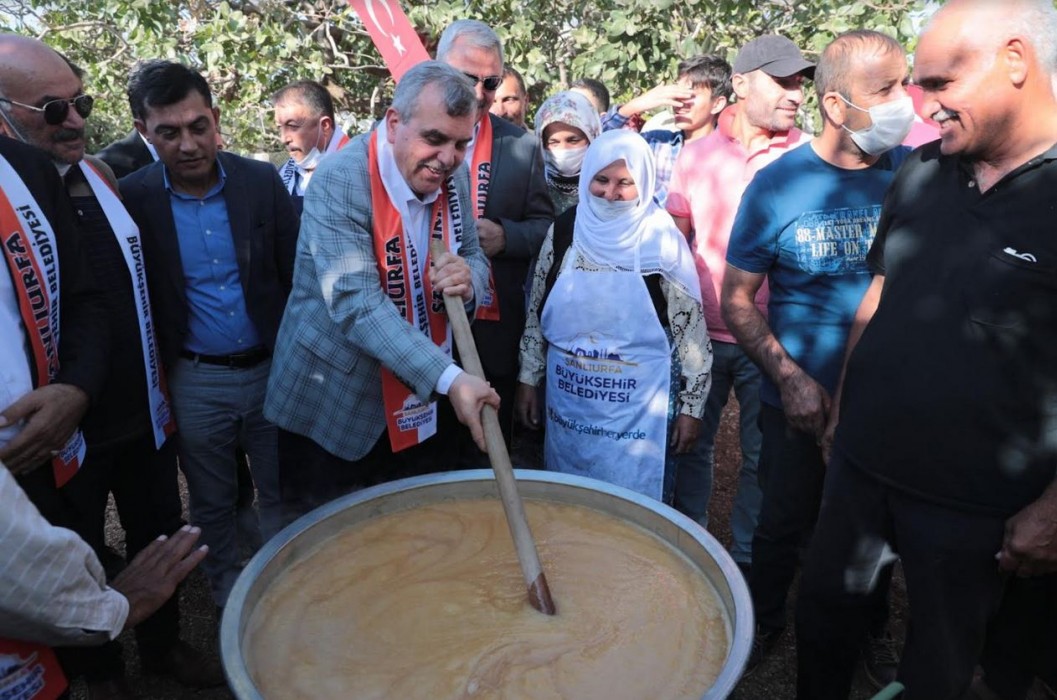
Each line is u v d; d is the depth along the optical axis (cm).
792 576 271
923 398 178
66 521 219
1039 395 166
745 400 316
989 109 160
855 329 223
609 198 254
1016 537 167
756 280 250
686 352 262
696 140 341
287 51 514
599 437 262
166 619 265
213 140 251
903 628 296
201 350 267
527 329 288
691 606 160
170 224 257
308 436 236
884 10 458
